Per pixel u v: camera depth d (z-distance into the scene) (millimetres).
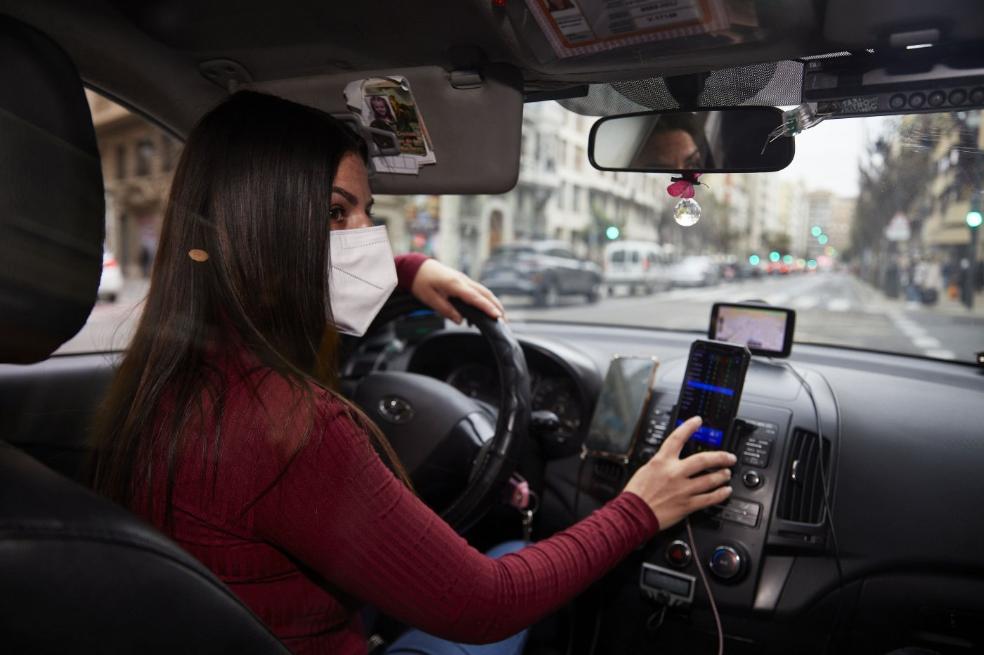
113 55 1185
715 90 1013
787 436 1314
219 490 583
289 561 625
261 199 630
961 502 1247
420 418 1308
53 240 644
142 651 457
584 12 868
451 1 928
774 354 1489
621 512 811
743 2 790
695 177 1092
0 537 399
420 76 1120
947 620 1220
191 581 477
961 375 1576
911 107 868
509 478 1215
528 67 1038
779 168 1009
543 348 1639
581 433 1572
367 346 1769
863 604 1258
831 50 854
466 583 620
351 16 1016
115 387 673
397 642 1122
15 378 1497
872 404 1431
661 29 871
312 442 568
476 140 1153
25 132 618
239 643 511
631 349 1824
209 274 633
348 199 718
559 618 1523
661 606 1328
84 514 447
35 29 667
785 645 1276
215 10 1050
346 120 1242
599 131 1142
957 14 725
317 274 661
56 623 419
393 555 589
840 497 1295
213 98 1309
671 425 1251
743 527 1266
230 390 600
